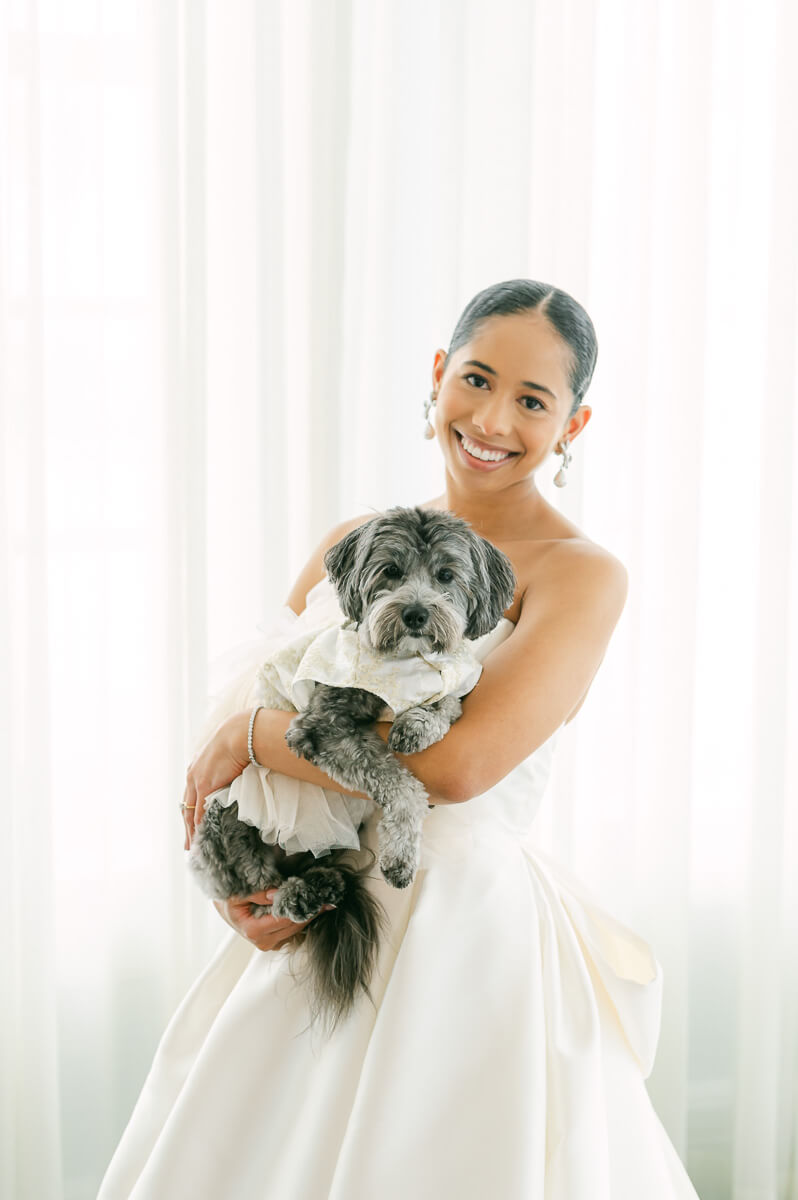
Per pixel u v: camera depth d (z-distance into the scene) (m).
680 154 2.54
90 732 2.49
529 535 1.80
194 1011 1.74
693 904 2.83
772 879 2.64
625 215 2.54
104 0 2.40
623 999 1.66
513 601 1.67
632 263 2.54
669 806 2.61
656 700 2.63
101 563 2.46
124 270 2.47
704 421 2.66
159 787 2.49
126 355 2.48
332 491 2.46
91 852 2.51
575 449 2.54
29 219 2.30
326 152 2.42
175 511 2.41
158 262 2.41
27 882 2.38
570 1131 1.43
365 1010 1.48
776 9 2.60
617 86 2.58
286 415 2.46
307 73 2.46
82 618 2.47
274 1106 1.50
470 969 1.47
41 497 2.34
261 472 2.45
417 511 1.52
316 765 1.44
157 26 2.33
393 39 2.46
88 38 2.38
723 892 2.82
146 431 2.50
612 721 2.59
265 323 2.42
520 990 1.48
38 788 2.37
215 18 2.44
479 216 2.50
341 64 2.41
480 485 1.73
